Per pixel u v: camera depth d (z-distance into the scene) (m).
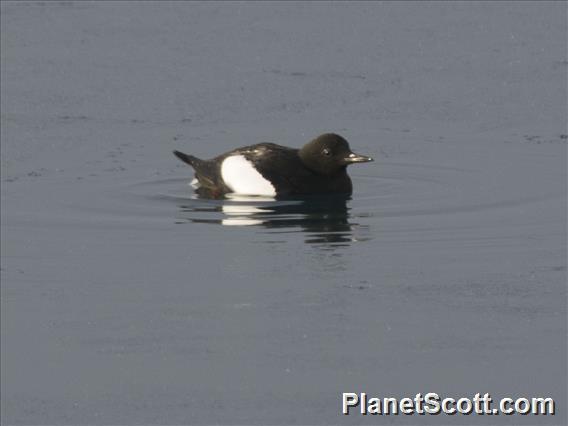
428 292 13.03
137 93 22.91
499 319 12.21
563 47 25.61
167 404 10.59
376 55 25.11
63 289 13.39
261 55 25.19
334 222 15.94
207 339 11.84
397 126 21.02
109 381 11.02
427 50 25.45
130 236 15.41
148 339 11.87
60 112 21.86
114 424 10.30
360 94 22.75
